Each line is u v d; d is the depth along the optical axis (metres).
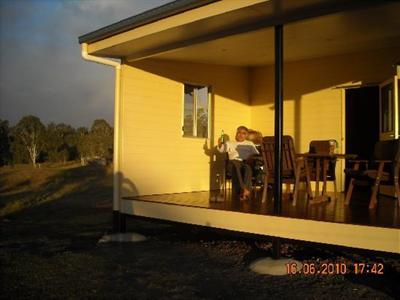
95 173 20.91
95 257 5.91
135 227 8.52
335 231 4.67
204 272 5.16
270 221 5.23
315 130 8.91
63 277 4.95
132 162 7.45
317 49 7.73
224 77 9.38
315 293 4.40
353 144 9.48
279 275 5.01
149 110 7.77
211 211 5.87
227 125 9.45
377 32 6.22
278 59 5.22
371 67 8.11
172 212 6.43
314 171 7.06
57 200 13.41
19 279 4.87
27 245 6.79
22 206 11.96
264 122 9.69
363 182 6.21
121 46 6.57
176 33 5.82
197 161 8.73
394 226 4.34
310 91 8.99
